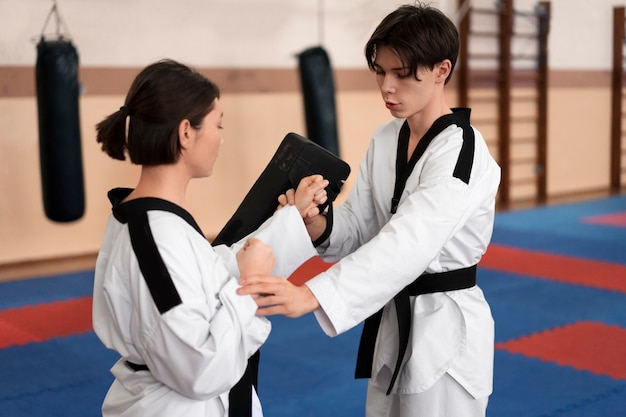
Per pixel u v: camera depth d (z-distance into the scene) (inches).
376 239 65.1
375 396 77.2
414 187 70.7
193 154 57.0
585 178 418.6
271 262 62.4
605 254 247.9
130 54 261.3
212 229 285.9
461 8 343.6
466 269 73.0
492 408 122.7
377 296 63.9
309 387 134.0
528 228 298.7
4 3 236.4
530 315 177.8
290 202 69.8
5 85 239.3
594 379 135.5
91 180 258.4
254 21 289.1
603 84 418.0
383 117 334.0
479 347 72.1
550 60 388.5
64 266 240.2
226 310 54.9
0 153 240.7
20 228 246.8
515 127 379.2
